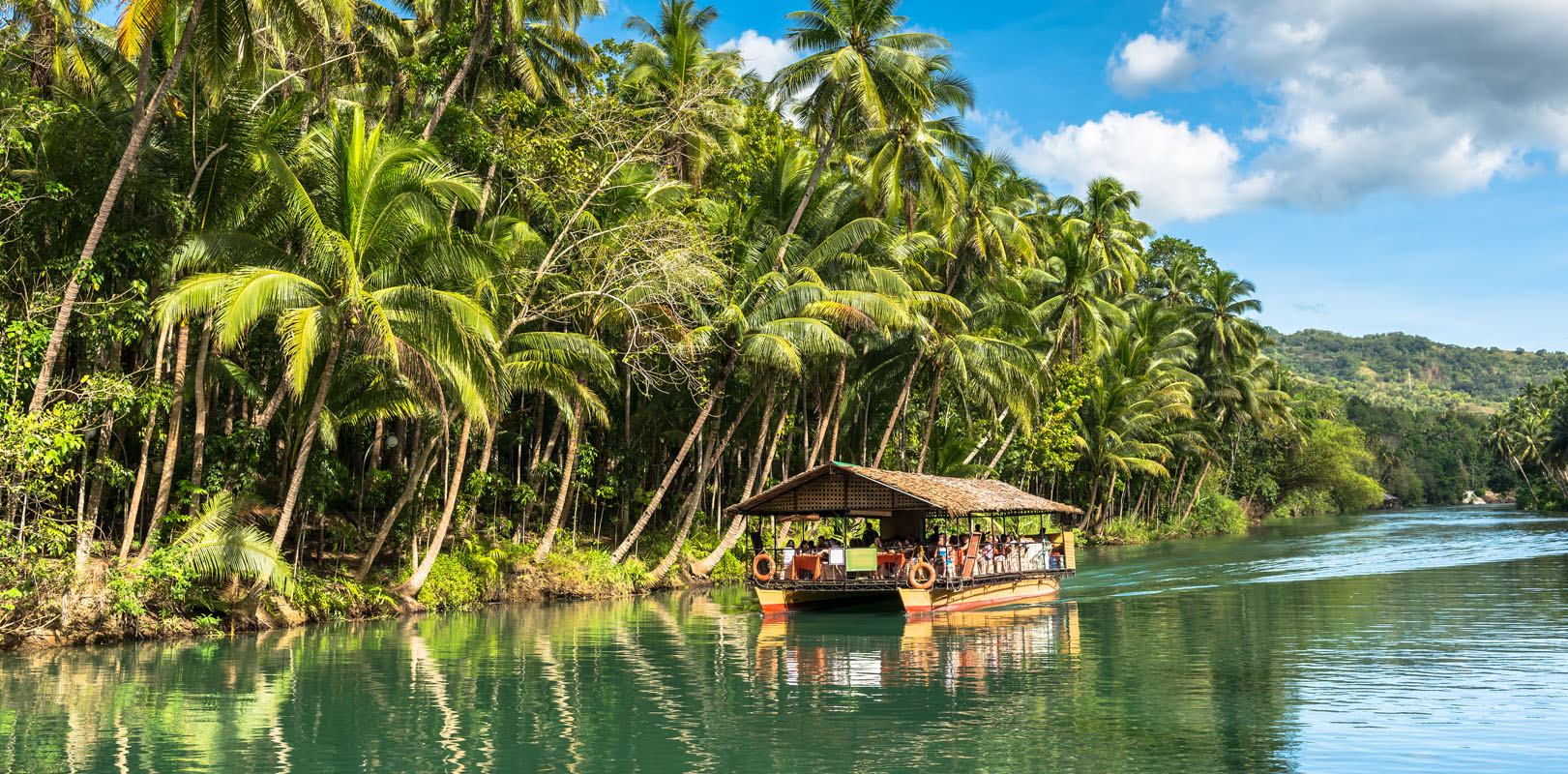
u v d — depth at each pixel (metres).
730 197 34.50
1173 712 13.46
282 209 20.75
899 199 32.75
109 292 20.27
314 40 21.08
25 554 19.11
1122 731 12.37
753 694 14.93
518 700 14.51
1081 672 16.55
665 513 40.22
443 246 20.70
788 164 32.47
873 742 11.95
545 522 34.38
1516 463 118.75
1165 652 18.64
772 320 30.09
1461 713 13.23
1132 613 25.19
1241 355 70.62
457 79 24.72
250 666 17.34
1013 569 28.91
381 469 30.11
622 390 34.00
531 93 28.45
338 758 11.38
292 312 18.59
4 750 11.70
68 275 18.50
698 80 29.78
